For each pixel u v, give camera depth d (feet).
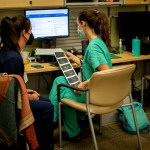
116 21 11.98
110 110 7.90
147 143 9.25
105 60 8.05
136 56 10.78
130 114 9.98
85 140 9.53
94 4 10.71
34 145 6.73
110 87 7.40
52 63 9.76
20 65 7.16
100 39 8.33
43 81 11.80
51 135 8.02
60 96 8.67
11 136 6.31
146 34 12.03
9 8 9.70
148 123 10.08
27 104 6.45
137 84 13.71
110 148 8.99
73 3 10.26
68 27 10.93
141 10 13.00
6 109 6.17
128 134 9.89
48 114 7.73
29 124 6.49
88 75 8.48
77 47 11.84
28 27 7.46
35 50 10.38
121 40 11.91
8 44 7.23
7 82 6.10
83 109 7.73
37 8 10.30
